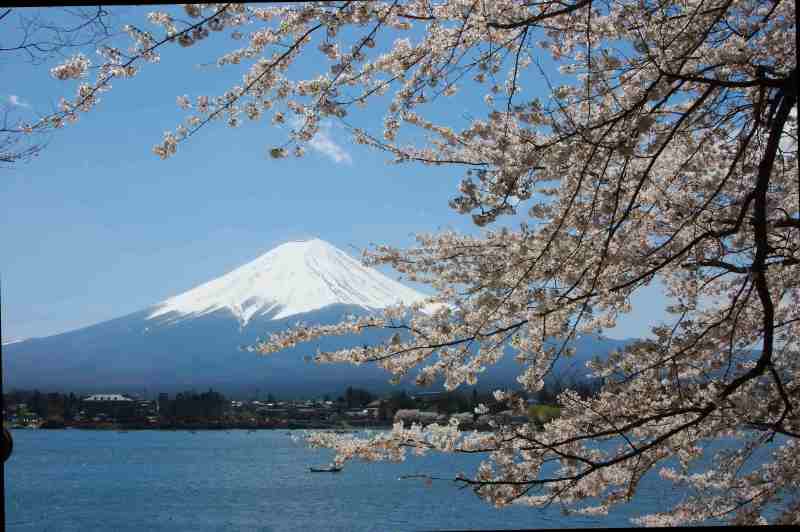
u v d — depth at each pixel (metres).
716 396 3.32
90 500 35.62
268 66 3.15
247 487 39.47
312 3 2.91
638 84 3.06
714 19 3.07
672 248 3.49
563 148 2.95
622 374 3.62
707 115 3.48
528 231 3.35
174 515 31.05
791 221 3.36
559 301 3.29
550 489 3.53
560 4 3.08
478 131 3.60
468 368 3.55
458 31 3.11
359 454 3.45
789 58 3.58
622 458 3.21
